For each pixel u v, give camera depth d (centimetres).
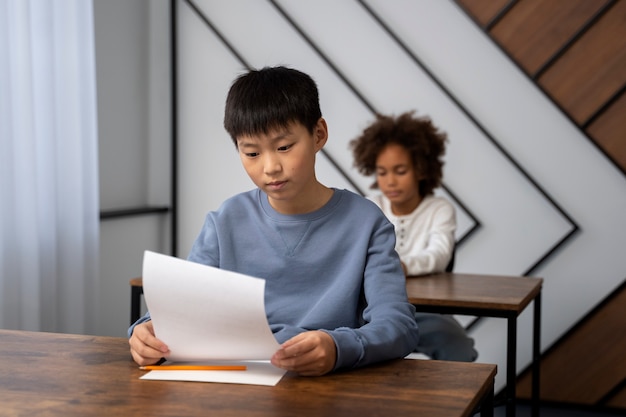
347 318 114
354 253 116
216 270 92
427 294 177
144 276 96
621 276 254
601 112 254
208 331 95
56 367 98
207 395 87
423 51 267
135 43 289
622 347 255
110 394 87
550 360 262
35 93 224
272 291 117
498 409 261
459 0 262
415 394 88
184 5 292
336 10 275
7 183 214
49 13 226
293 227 118
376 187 246
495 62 262
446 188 267
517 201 262
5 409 82
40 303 225
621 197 254
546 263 261
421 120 234
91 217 247
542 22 257
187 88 293
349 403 84
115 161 281
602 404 258
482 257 266
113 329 276
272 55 282
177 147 295
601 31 253
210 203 293
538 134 259
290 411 81
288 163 105
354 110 275
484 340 268
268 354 94
